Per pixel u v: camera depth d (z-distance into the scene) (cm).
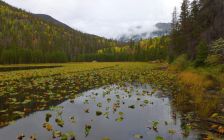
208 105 1581
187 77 3044
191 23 5784
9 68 6750
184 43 6041
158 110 1627
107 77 3906
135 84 3033
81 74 4472
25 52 11012
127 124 1312
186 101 1884
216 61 3081
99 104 1764
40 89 2556
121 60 14288
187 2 7012
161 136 1130
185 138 1101
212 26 4131
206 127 1237
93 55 14788
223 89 2045
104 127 1261
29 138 1092
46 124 1254
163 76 3916
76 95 2191
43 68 6688
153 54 12450
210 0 4822
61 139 1063
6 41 16250
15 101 1909
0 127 1252
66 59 13000
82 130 1212
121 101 1941
